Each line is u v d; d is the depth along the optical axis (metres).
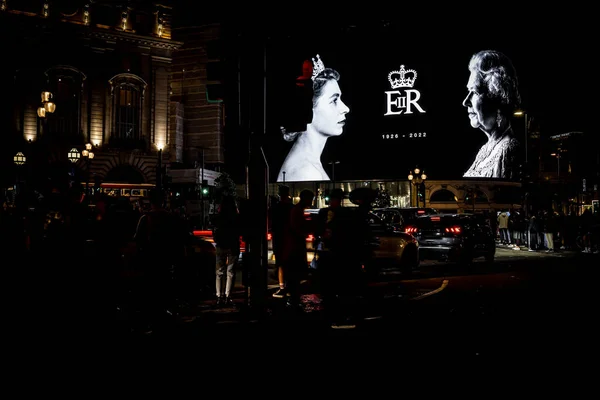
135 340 7.29
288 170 68.62
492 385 5.08
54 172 18.30
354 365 5.86
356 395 4.80
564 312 9.20
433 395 4.78
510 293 11.57
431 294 11.42
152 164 47.97
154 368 5.86
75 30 44.75
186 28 64.75
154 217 8.12
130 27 47.53
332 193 7.91
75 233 8.24
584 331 7.62
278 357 6.25
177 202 37.28
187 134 62.50
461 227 17.33
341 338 7.23
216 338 7.32
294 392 4.90
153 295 8.07
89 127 45.78
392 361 6.02
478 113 65.75
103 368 5.90
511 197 65.88
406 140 66.25
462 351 6.48
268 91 8.32
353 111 67.75
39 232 8.97
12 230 8.73
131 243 9.69
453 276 15.21
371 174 66.50
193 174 52.03
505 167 65.50
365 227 7.68
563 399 4.66
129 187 44.62
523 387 5.01
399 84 66.81
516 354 6.31
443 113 66.00
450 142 65.56
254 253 8.30
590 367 5.73
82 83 45.44
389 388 5.00
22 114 43.06
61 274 8.21
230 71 8.41
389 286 12.85
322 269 7.73
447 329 7.80
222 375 5.53
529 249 27.20
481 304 10.09
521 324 8.16
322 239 7.83
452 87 66.12
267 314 8.44
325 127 68.25
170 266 8.23
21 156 31.67
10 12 42.19
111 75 46.56
